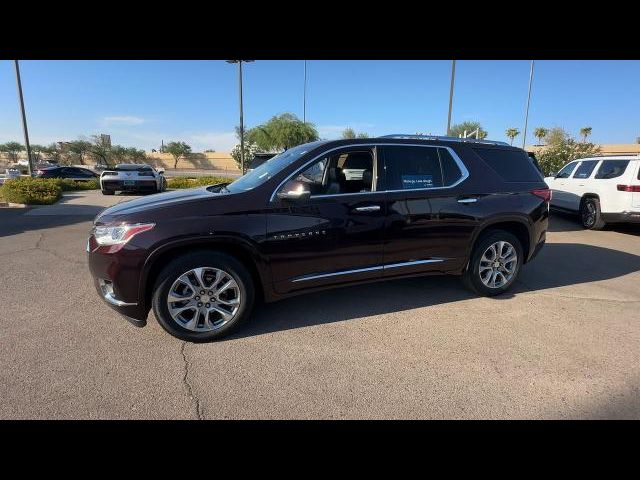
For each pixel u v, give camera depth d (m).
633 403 2.62
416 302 4.32
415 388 2.76
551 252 6.88
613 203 8.61
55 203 12.51
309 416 2.47
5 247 6.57
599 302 4.41
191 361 3.06
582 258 6.44
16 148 62.38
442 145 4.17
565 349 3.32
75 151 59.44
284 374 2.91
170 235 3.12
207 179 19.83
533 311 4.12
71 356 3.10
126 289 3.13
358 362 3.09
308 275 3.61
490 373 2.95
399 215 3.86
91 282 4.83
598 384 2.83
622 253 6.82
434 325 3.75
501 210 4.31
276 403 2.58
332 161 3.72
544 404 2.60
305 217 3.51
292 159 3.65
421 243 4.02
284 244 3.45
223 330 3.38
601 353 3.27
